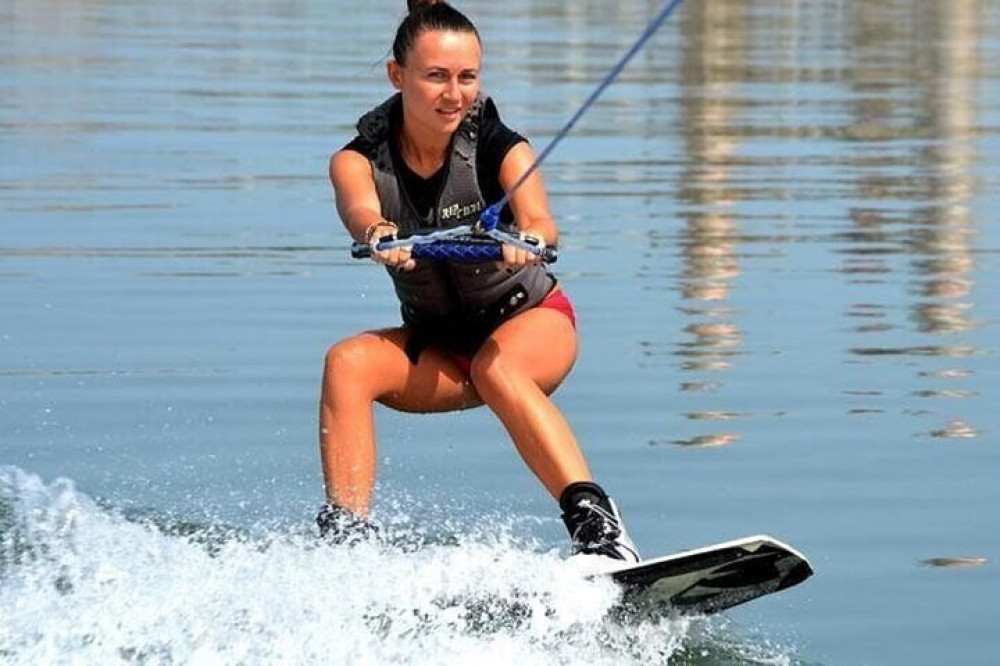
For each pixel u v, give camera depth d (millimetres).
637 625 18031
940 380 26266
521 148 18797
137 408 24812
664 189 40656
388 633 17578
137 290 30875
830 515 20938
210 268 32469
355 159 18938
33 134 45812
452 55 18469
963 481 22078
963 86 61688
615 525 18484
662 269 32875
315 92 54500
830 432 23859
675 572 17469
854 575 19297
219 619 17891
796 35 79938
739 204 39125
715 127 50469
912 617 18297
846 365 26969
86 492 21672
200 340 28062
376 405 25422
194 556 19453
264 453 23203
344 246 34562
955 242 35719
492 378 18922
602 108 53312
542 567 18141
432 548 19391
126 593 18469
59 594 18484
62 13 81062
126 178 40344
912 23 87438
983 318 29812
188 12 82938
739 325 29141
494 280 19266
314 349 27719
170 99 52438
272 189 39469
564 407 24859
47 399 25109
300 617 17875
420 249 17891
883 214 38375
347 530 18797
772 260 33750
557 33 75875
